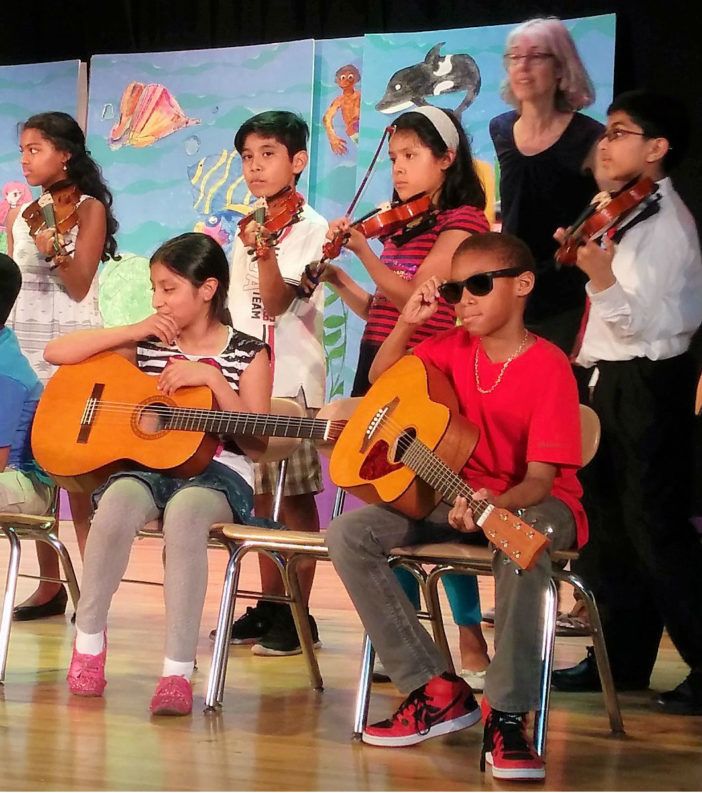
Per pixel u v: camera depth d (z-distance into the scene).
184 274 4.06
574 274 5.73
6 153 8.62
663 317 3.97
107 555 3.76
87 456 3.97
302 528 4.94
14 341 4.56
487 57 7.23
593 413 3.77
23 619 5.14
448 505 3.41
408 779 3.06
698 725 3.75
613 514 4.16
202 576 3.70
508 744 3.12
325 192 7.89
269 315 4.80
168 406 3.97
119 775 2.97
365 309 4.83
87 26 8.61
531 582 3.19
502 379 3.55
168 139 8.27
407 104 7.47
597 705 3.98
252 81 8.04
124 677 4.11
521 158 6.29
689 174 6.87
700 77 6.89
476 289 3.48
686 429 4.02
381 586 3.43
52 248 5.35
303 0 8.02
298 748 3.31
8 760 3.06
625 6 7.00
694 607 3.92
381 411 3.61
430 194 4.54
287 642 4.62
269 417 3.85
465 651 4.20
